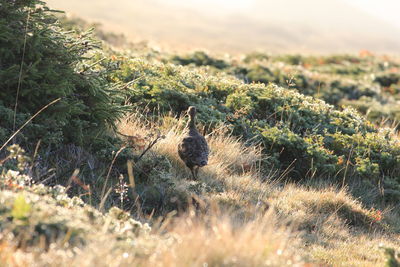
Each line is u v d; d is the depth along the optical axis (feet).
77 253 48.34
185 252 51.70
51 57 92.68
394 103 313.53
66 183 86.63
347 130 164.35
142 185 94.79
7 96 88.17
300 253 81.05
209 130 138.62
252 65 308.19
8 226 49.80
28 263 45.01
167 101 142.92
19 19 89.25
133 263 48.49
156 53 297.33
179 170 111.24
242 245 54.03
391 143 160.15
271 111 161.79
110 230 58.65
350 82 326.03
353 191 136.36
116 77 144.25
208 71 271.90
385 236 110.42
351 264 83.41
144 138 106.32
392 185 142.51
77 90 99.35
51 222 51.93
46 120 89.81
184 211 91.40
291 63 433.48
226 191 107.24
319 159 138.51
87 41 99.35
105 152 96.63
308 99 179.32
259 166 127.13
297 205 110.93
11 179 67.21
